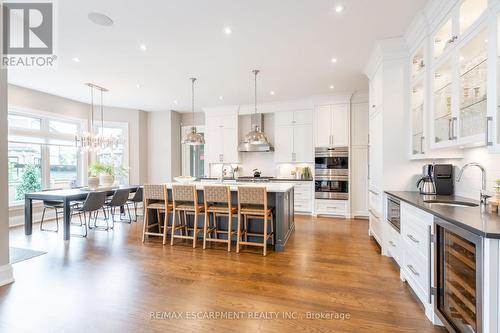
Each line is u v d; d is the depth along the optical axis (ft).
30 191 17.72
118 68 13.62
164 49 11.37
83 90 17.75
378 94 11.80
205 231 12.29
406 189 10.80
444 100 8.13
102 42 10.71
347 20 9.17
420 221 7.10
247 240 13.09
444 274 5.91
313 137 20.06
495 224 4.83
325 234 14.60
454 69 7.02
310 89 17.67
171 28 9.64
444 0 7.45
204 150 24.50
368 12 8.68
